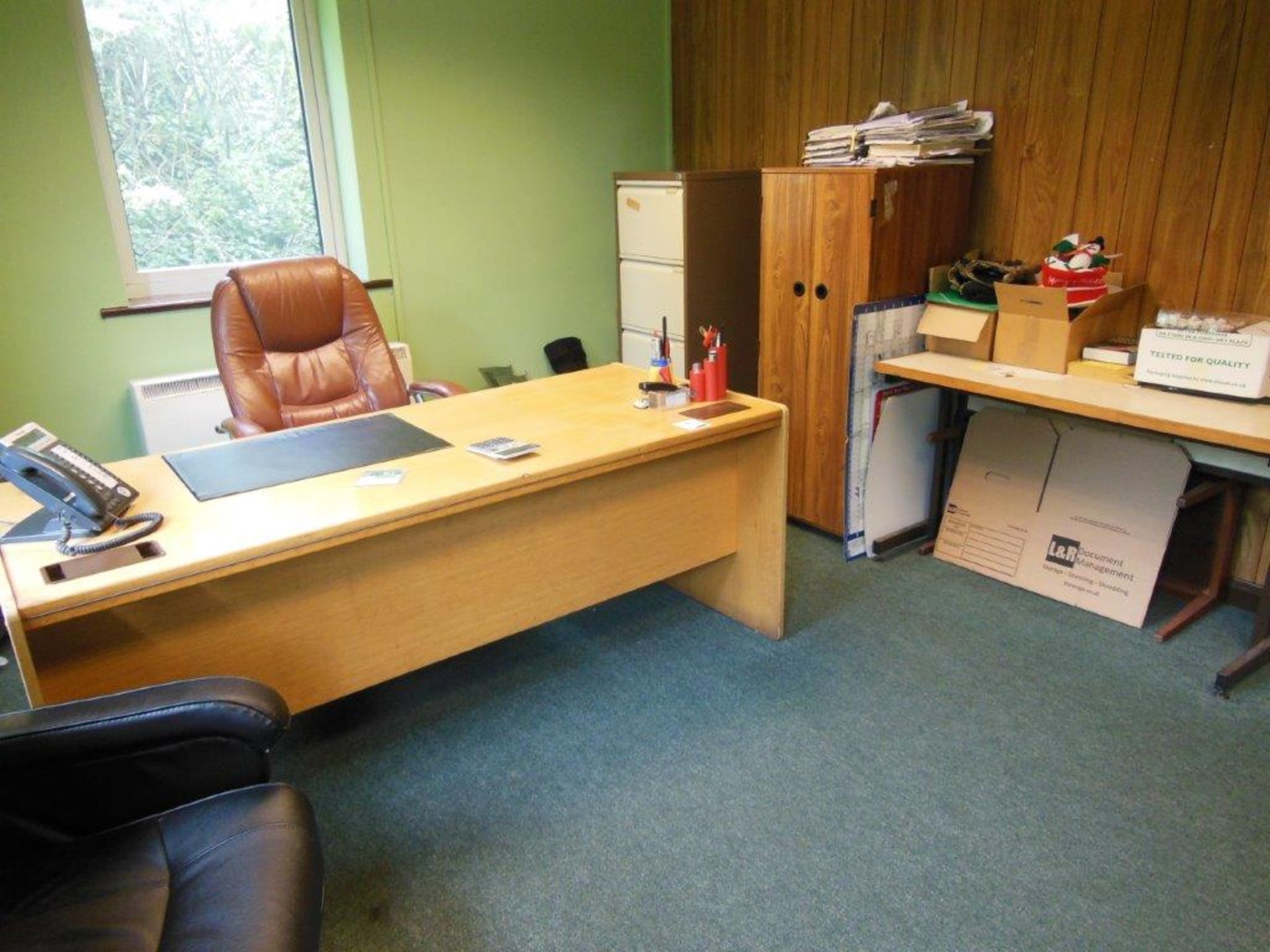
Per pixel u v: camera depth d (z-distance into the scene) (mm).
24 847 1263
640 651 2506
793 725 2150
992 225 2977
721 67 3777
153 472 1907
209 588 1649
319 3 3229
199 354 3188
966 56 2895
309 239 3525
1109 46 2535
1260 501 2527
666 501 2357
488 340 3830
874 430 2928
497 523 2018
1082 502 2686
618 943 1566
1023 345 2652
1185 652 2406
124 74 2990
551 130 3756
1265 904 1608
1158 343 2324
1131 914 1597
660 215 3580
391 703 2281
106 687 1601
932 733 2105
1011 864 1716
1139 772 1956
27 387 2902
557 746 2098
